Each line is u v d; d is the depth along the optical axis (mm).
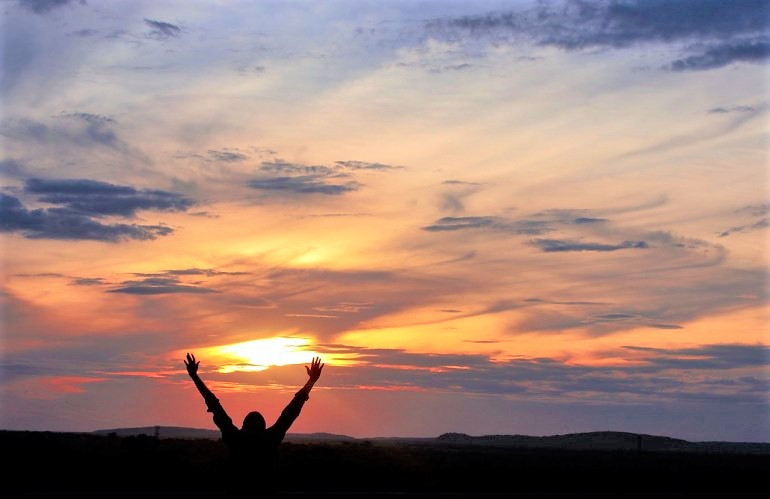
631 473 27750
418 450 33781
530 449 50625
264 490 15500
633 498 21609
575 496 21672
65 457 25312
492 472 26969
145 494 20281
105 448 27188
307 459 27156
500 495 21406
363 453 29375
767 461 35781
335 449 29656
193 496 20078
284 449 28969
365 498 21000
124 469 24469
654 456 39438
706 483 25828
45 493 20156
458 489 24047
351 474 25750
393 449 32156
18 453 25312
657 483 25750
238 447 15570
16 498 19641
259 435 15656
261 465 15508
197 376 15992
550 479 26078
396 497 21047
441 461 28891
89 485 22500
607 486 25047
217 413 15711
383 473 26109
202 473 24438
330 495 21125
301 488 23781
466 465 28391
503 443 94875
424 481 25375
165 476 23938
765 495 22359
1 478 22781
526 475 26750
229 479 15578
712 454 44906
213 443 29578
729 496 21938
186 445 28594
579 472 27797
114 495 20094
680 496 21922
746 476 27688
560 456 37062
